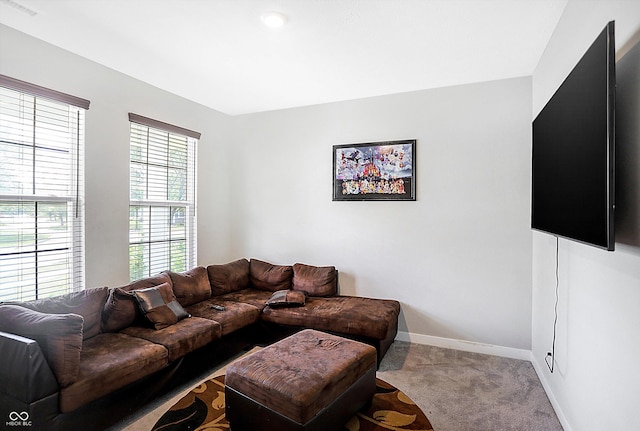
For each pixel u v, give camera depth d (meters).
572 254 2.09
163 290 3.02
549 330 2.61
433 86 3.56
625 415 1.43
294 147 4.29
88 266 2.94
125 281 3.25
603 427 1.64
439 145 3.60
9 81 2.42
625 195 1.43
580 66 1.56
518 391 2.68
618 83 1.49
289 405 1.84
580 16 1.94
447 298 3.59
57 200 2.77
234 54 2.83
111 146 3.13
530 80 3.28
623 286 1.45
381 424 2.17
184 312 3.04
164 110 3.68
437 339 3.62
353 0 2.08
